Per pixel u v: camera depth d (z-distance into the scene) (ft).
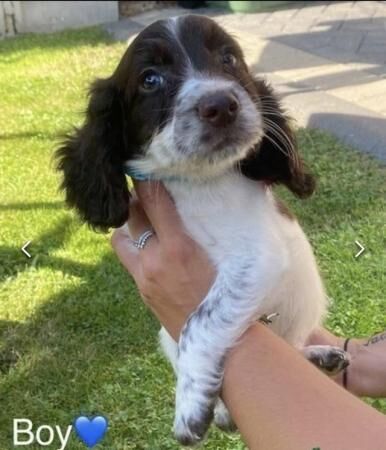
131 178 1.05
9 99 3.23
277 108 1.08
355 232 1.92
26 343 1.70
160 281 0.96
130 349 1.64
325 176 2.06
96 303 1.80
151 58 1.01
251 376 0.78
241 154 0.94
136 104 1.02
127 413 1.45
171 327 0.98
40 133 2.82
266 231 1.00
